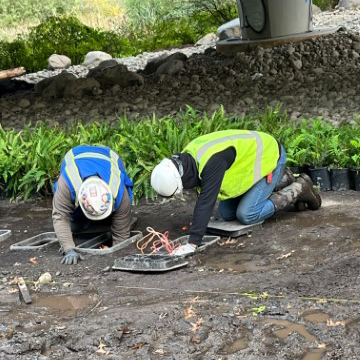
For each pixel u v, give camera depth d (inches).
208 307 215.3
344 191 336.8
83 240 297.1
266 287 226.8
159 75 591.5
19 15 1253.7
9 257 279.4
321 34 616.1
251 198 280.1
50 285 245.1
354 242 263.1
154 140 361.4
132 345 196.1
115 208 272.2
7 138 399.9
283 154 284.8
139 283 241.8
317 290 221.8
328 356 182.5
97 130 395.5
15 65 751.1
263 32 624.1
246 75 566.6
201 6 863.7
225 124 389.1
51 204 354.9
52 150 373.1
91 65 753.6
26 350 197.5
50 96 557.3
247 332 199.3
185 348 191.8
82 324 209.3
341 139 362.0
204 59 629.6
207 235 284.2
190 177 254.5
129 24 1053.8
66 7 1237.1
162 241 267.9
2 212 348.8
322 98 492.7
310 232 276.8
